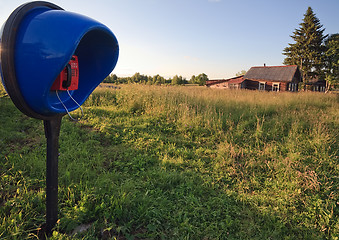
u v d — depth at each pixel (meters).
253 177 3.91
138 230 2.32
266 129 6.46
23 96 1.64
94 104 8.93
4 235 1.99
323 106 10.88
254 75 29.78
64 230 2.18
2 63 1.51
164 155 4.40
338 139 5.73
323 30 46.00
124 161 4.06
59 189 2.74
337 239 2.48
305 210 3.03
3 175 3.04
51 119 1.91
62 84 1.86
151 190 3.07
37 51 1.55
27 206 2.38
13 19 1.55
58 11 1.73
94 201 2.58
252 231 2.52
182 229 2.38
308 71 46.50
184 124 6.35
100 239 2.12
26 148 4.10
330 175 3.99
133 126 6.12
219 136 5.89
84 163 3.69
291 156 4.57
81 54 2.39
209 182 3.55
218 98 10.05
